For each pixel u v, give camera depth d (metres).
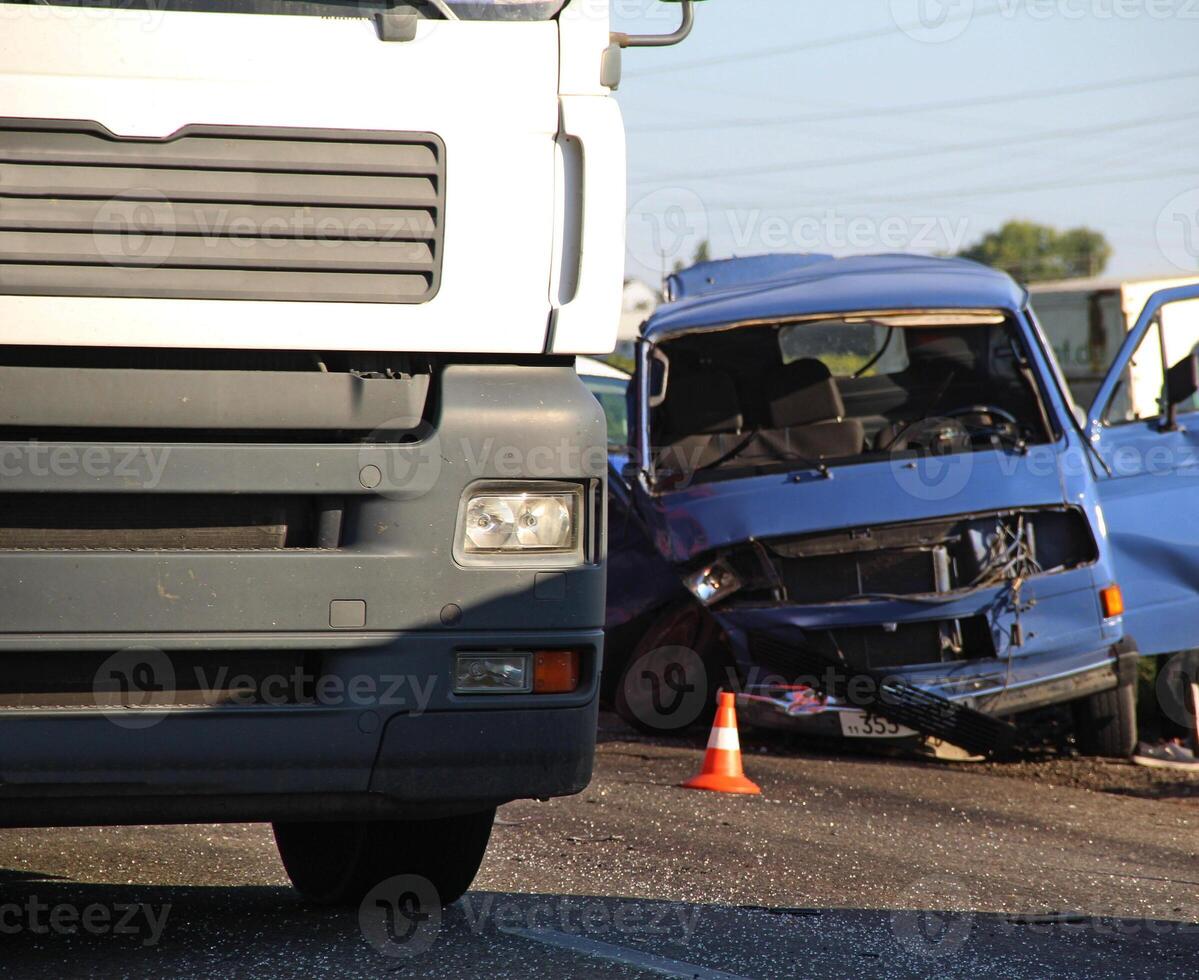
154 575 11.44
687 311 30.89
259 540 11.91
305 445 11.81
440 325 12.12
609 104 12.45
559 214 12.36
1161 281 45.00
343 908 14.80
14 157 11.36
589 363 38.12
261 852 17.92
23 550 11.34
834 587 28.39
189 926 13.75
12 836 18.08
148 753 11.48
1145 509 28.94
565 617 12.31
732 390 31.06
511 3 12.28
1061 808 23.61
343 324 11.93
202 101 11.66
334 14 11.94
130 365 11.82
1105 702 28.34
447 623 12.00
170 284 11.62
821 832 20.41
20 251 11.37
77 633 11.32
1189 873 18.66
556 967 12.48
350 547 11.91
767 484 28.81
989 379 31.16
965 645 27.98
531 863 17.20
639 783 24.28
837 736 27.84
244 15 11.77
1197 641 28.98
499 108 12.23
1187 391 28.84
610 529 31.08
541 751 12.34
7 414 11.41
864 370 32.25
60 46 11.45
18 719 11.28
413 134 12.05
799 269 33.16
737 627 28.50
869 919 14.92
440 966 12.39
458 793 12.17
